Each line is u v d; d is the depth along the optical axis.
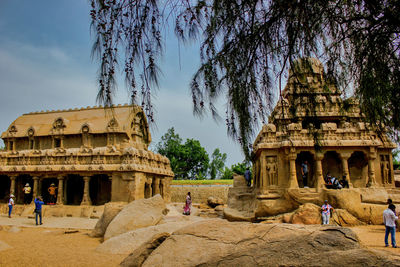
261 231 6.59
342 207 18.50
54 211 26.44
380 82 5.33
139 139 30.09
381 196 19.62
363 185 22.77
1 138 33.19
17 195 31.42
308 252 5.48
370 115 5.75
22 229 19.02
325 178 22.61
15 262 10.28
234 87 4.83
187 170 60.31
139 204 15.46
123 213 15.01
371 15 4.83
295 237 5.93
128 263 8.24
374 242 12.73
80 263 10.30
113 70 4.09
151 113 4.14
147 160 28.66
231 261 6.05
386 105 5.56
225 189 39.69
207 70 4.74
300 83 5.40
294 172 21.22
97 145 29.42
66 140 30.84
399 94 5.30
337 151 21.69
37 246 13.29
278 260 5.55
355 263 4.75
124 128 28.23
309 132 5.66
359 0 4.96
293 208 20.52
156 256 7.13
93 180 31.11
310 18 4.74
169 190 34.00
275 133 22.64
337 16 5.17
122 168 25.86
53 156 28.73
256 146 23.36
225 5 4.62
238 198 25.52
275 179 22.12
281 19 4.91
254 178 26.92
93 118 31.06
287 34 4.78
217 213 28.48
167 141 59.78
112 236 14.04
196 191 40.25
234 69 4.83
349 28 5.32
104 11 4.10
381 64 5.27
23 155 29.62
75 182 31.81
